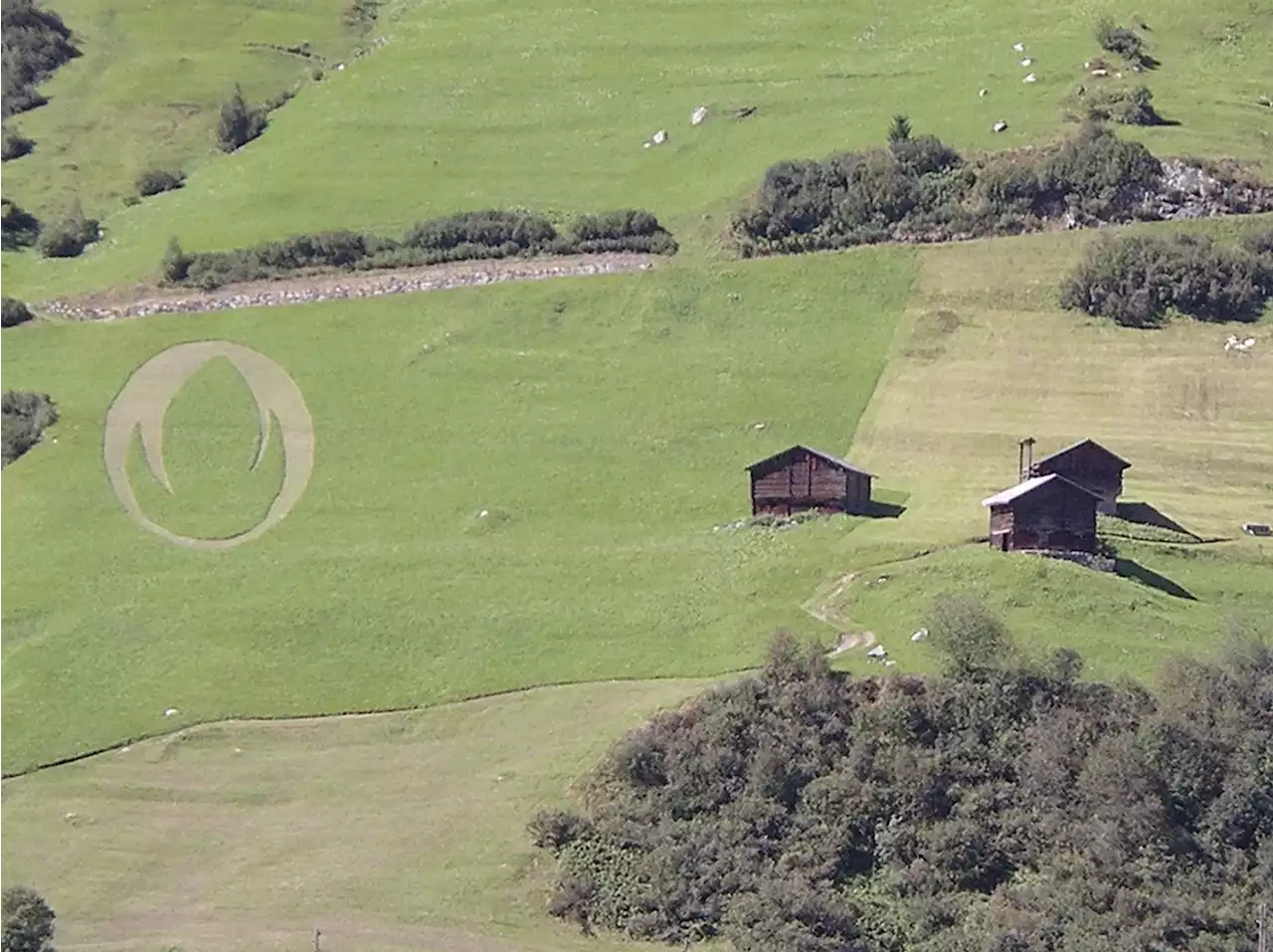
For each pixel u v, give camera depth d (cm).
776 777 8331
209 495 11662
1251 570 9925
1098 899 7681
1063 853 7919
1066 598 9269
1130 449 11325
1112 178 13500
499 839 8456
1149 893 7694
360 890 8288
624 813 8394
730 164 14662
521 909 8088
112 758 9338
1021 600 9275
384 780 8988
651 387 12431
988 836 8019
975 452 11394
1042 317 12712
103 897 8431
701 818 8325
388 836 8600
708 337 12888
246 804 8956
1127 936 7450
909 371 12325
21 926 7738
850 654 9031
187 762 9269
